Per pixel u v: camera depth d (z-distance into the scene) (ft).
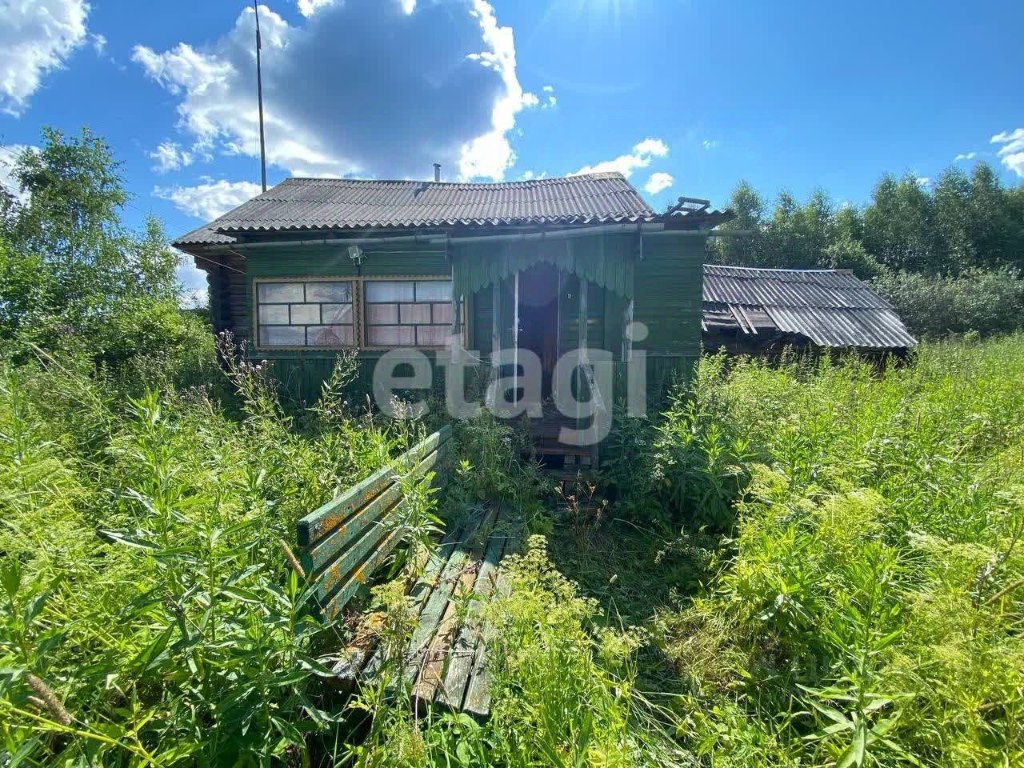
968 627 5.69
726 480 13.42
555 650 5.85
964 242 84.89
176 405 13.19
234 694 4.75
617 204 22.77
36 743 3.64
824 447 11.89
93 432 11.78
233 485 8.15
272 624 5.26
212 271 28.48
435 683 6.43
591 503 14.84
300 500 9.03
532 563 7.20
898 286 64.80
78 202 40.14
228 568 6.32
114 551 5.90
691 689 7.30
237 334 29.07
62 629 4.55
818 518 8.86
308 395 23.15
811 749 6.19
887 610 6.53
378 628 6.66
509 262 19.65
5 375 13.07
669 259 21.50
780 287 38.78
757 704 6.69
